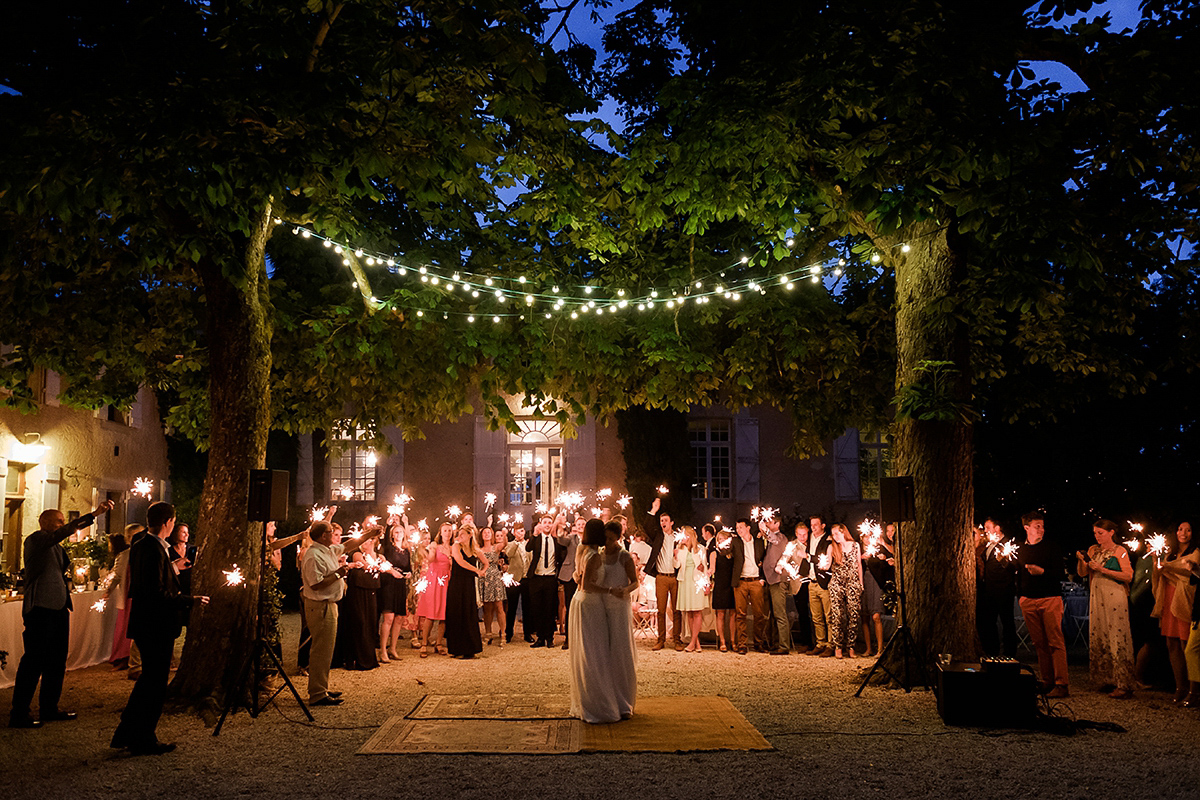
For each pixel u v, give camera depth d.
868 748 6.68
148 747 6.54
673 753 6.53
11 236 7.43
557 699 8.58
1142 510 14.26
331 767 6.18
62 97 6.75
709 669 10.73
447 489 20.48
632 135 14.03
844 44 7.45
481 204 12.09
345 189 7.92
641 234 12.02
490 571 13.39
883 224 7.37
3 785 5.72
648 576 14.14
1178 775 5.93
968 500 9.40
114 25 6.99
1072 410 14.09
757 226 11.70
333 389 12.96
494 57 7.39
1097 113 7.79
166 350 12.53
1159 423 14.62
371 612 10.94
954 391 9.06
